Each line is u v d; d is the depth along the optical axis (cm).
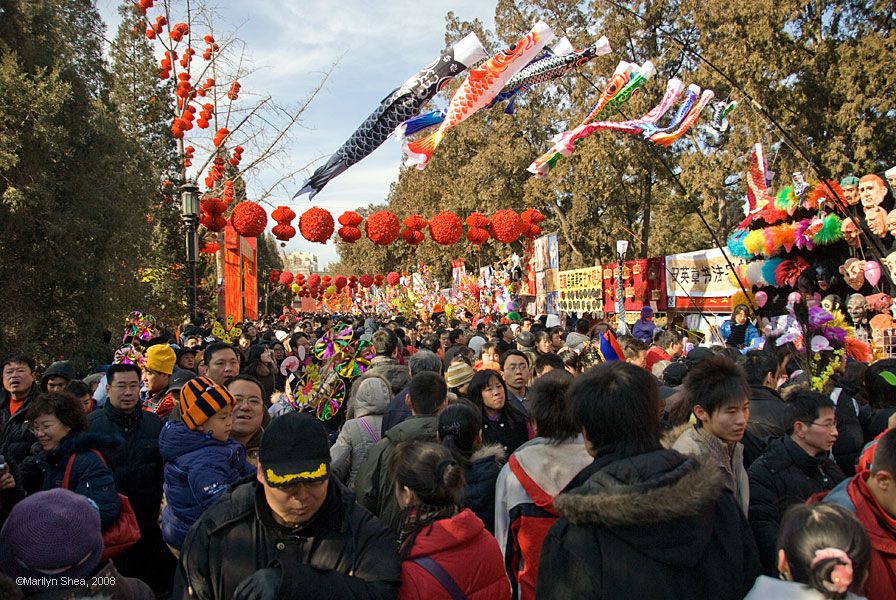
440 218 927
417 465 263
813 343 748
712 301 1448
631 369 238
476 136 3212
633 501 203
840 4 2044
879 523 243
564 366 658
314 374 634
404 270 4438
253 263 2755
